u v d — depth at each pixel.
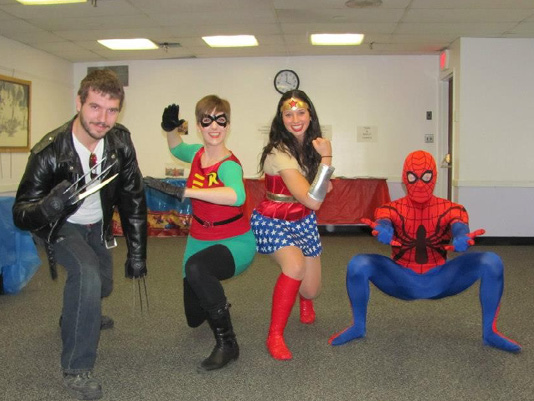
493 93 6.91
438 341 2.95
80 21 6.09
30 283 4.46
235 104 8.30
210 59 8.29
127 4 5.48
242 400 2.22
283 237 2.76
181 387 2.36
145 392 2.31
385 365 2.60
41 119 7.57
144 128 8.46
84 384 2.23
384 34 6.79
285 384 2.38
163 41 7.14
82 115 2.18
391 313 3.51
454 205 2.85
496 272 2.74
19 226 2.20
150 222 7.61
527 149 6.93
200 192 2.35
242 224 2.66
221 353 2.57
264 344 2.93
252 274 4.81
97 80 2.15
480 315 3.46
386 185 7.48
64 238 2.33
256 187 7.52
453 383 2.38
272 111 8.27
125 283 4.49
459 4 5.49
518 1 5.37
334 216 7.52
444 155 8.05
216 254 2.50
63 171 2.30
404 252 2.87
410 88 8.09
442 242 2.87
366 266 2.81
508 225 6.96
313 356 2.73
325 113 8.20
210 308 2.51
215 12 5.79
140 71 8.41
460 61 6.92
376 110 8.15
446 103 7.99
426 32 6.66
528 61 6.88
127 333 3.14
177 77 8.36
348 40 7.14
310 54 8.05
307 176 2.78
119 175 2.51
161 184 2.36
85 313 2.20
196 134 8.37
